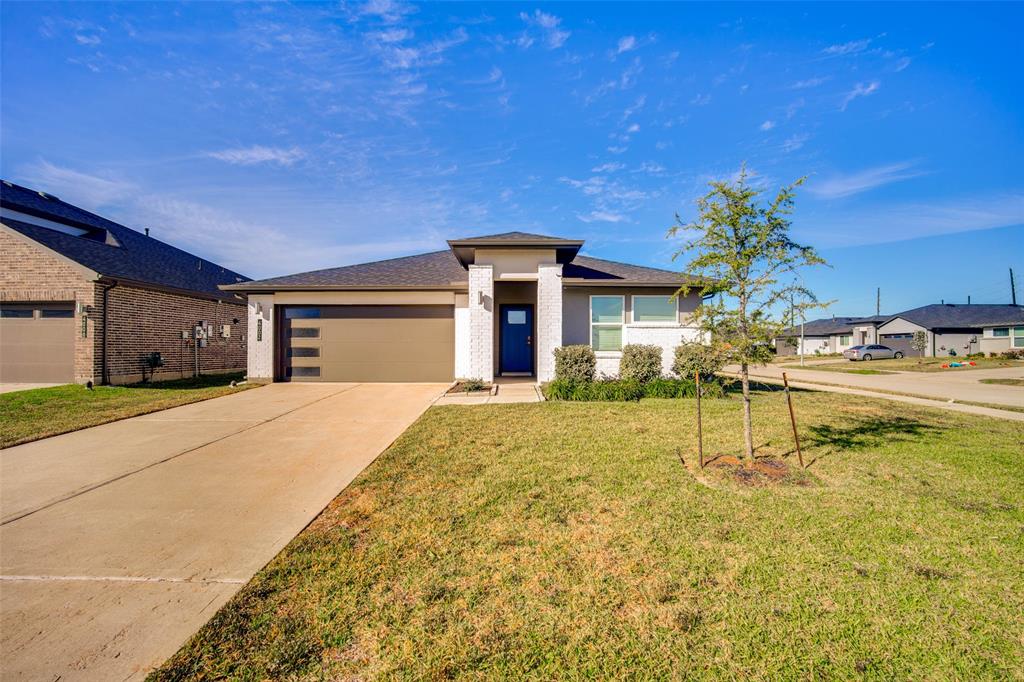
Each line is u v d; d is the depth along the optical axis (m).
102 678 1.96
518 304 14.15
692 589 2.62
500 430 6.62
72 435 6.62
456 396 10.10
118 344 12.20
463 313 12.70
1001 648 2.13
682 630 2.27
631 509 3.74
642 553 3.03
